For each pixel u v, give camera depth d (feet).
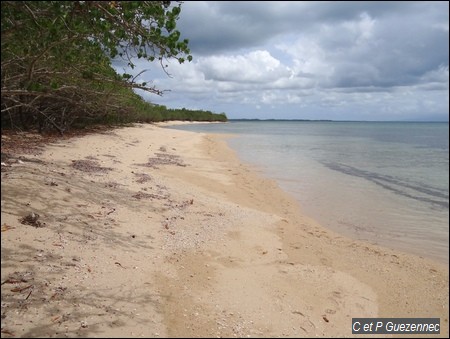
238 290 17.03
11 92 18.61
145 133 91.97
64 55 20.49
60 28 16.07
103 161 40.37
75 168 32.89
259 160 72.90
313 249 24.53
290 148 103.65
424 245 27.89
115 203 25.17
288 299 17.12
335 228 31.27
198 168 51.90
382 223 33.42
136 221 22.99
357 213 36.47
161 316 13.69
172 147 72.23
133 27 16.43
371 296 18.98
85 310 12.96
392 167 71.46
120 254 17.92
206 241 22.40
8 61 20.17
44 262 15.29
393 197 44.62
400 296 19.42
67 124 57.41
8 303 12.39
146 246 19.75
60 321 12.10
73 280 14.60
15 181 22.74
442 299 19.47
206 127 223.30
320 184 50.44
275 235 26.12
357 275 21.30
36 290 13.38
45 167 29.48
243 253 21.65
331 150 103.50
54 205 21.22
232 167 58.13
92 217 21.45
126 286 15.17
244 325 14.32
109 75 26.50
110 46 19.67
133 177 35.40
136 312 13.53
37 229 17.79
